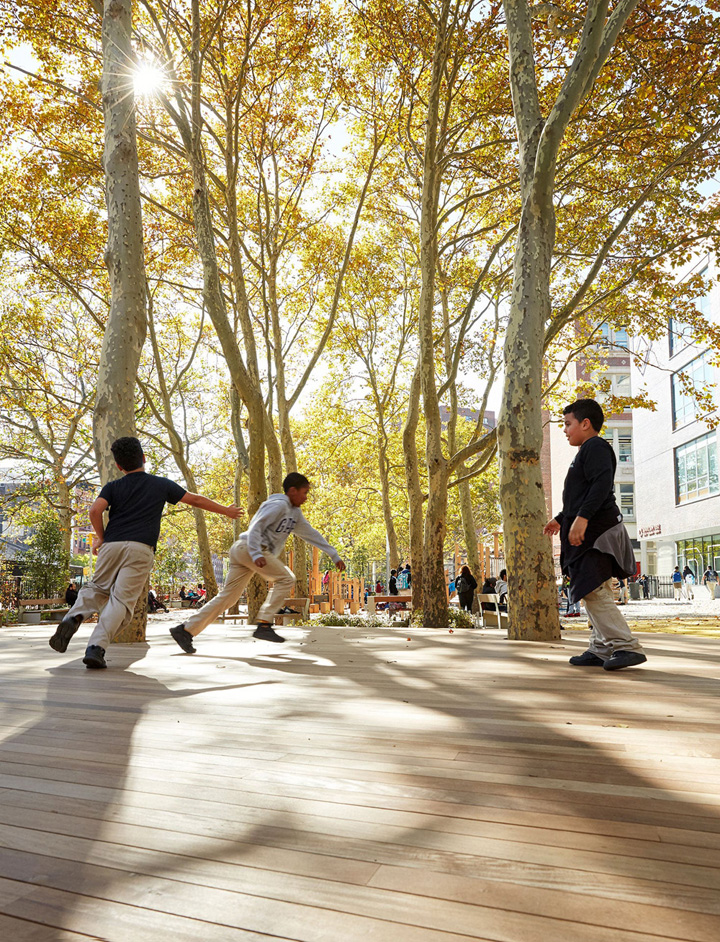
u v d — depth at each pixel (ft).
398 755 8.52
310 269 79.97
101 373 26.81
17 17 48.60
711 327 60.13
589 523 15.35
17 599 69.31
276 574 21.30
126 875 5.33
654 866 5.34
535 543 22.98
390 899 4.87
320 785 7.41
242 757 8.54
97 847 5.87
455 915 4.63
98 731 10.02
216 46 52.03
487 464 57.72
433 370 45.60
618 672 15.14
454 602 96.12
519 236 24.73
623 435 197.16
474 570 77.56
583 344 61.52
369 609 72.95
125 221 27.37
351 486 112.98
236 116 50.88
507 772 7.77
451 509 134.62
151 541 17.30
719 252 52.60
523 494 23.12
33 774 7.98
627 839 5.86
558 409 71.51
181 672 15.92
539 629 22.86
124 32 28.25
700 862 5.40
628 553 15.52
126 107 27.96
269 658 18.60
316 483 113.80
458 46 46.73
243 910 4.76
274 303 68.44
